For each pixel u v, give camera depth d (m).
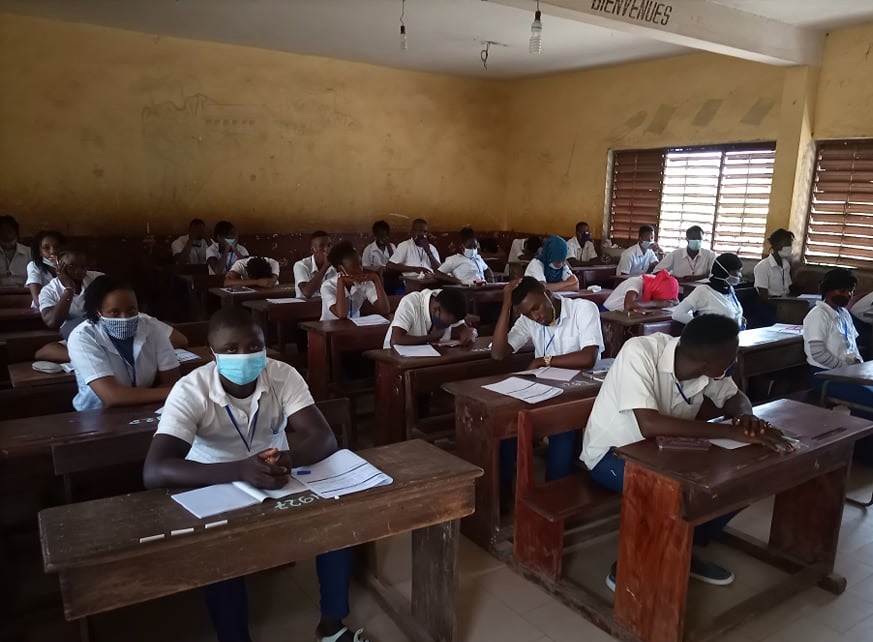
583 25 5.59
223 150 6.94
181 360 2.72
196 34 6.34
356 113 7.71
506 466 2.76
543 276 5.46
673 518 1.83
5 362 3.52
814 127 5.75
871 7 4.85
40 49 5.90
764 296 5.63
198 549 1.37
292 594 2.21
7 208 6.00
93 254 6.38
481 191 8.89
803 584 2.23
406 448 1.86
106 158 6.36
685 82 6.73
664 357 2.08
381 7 5.18
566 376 2.72
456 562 1.87
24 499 2.18
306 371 4.22
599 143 7.68
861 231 5.62
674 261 6.49
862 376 2.95
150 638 1.97
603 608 2.10
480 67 7.68
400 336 3.28
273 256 7.37
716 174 6.61
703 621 2.09
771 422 2.22
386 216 8.17
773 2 4.75
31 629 1.97
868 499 3.02
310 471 1.66
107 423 2.02
